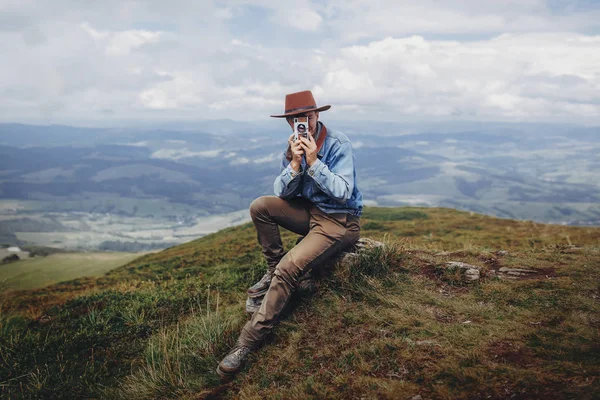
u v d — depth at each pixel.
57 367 4.73
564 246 5.82
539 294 3.87
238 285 6.90
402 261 4.90
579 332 3.01
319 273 4.61
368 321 3.77
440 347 3.11
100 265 36.06
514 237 22.20
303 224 4.18
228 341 4.17
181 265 18.77
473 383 2.60
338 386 2.96
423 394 2.61
